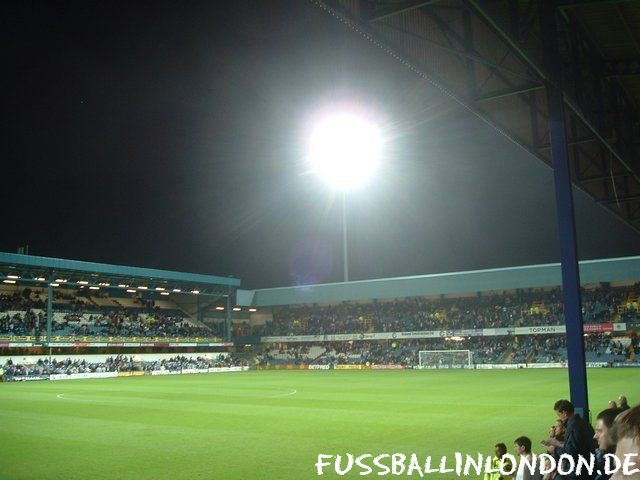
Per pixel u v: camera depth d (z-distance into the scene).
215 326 67.94
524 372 44.41
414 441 14.59
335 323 65.19
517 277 56.59
